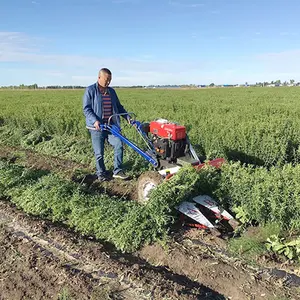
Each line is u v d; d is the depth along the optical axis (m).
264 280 4.03
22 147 11.76
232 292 3.88
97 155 7.33
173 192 5.22
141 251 4.80
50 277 4.12
